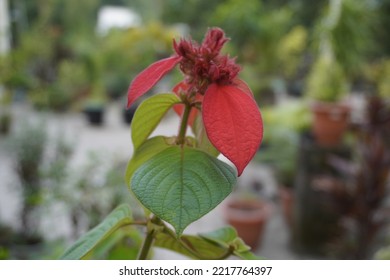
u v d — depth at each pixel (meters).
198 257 0.84
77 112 9.23
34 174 3.31
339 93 3.68
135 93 0.73
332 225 3.58
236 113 0.68
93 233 0.77
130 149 6.52
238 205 3.95
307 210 3.64
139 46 10.71
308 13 9.76
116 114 9.40
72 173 3.03
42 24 11.51
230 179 0.67
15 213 3.64
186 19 12.66
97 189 2.90
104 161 3.20
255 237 3.76
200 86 0.74
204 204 0.63
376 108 3.18
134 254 1.10
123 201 2.84
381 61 7.56
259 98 7.30
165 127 7.58
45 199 3.00
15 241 3.04
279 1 10.11
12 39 10.80
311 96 3.83
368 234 2.86
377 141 2.91
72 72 9.77
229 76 0.72
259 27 7.04
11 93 8.29
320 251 3.67
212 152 0.81
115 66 11.03
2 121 7.00
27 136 3.44
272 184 5.32
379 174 2.83
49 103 9.00
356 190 2.87
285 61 9.85
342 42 4.04
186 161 0.68
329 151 3.49
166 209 0.62
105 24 16.47
